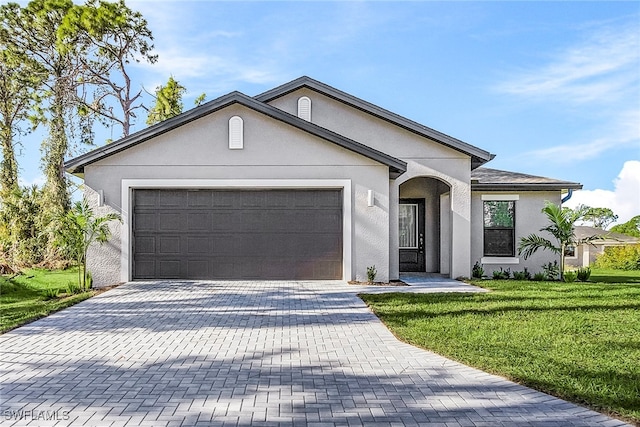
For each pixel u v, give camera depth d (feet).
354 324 30.58
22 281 55.36
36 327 29.91
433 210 61.93
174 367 21.89
